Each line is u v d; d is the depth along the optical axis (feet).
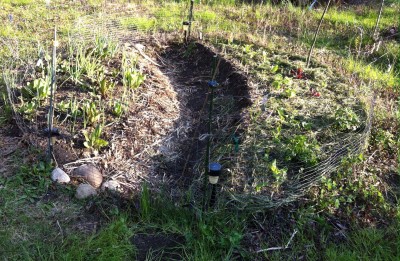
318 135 13.64
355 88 16.69
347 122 13.93
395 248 10.71
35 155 12.42
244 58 18.62
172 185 12.36
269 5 28.40
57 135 12.29
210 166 10.37
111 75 16.60
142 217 11.03
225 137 13.70
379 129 14.88
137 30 22.13
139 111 15.02
